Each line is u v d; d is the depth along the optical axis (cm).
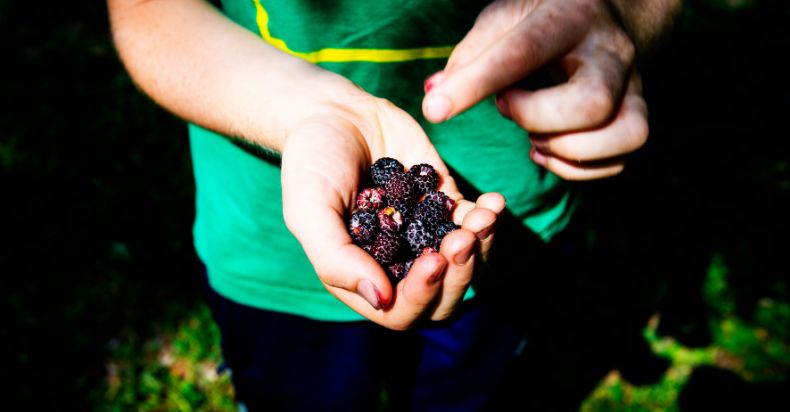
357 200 27
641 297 59
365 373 38
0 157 72
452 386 41
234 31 29
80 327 56
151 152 74
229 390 52
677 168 73
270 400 39
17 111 80
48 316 57
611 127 23
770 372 53
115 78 85
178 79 28
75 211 66
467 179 33
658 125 80
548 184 35
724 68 91
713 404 51
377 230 27
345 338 36
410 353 40
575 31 23
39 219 65
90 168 72
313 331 35
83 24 96
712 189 71
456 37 29
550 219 36
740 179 72
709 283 60
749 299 59
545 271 39
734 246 64
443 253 21
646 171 72
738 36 97
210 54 28
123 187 69
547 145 24
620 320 57
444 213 28
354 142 26
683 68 91
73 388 51
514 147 32
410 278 21
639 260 62
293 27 29
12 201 67
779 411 51
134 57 29
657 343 55
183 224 65
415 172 28
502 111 24
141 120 78
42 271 60
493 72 22
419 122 32
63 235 64
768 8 104
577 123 23
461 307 35
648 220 66
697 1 105
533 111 23
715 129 80
